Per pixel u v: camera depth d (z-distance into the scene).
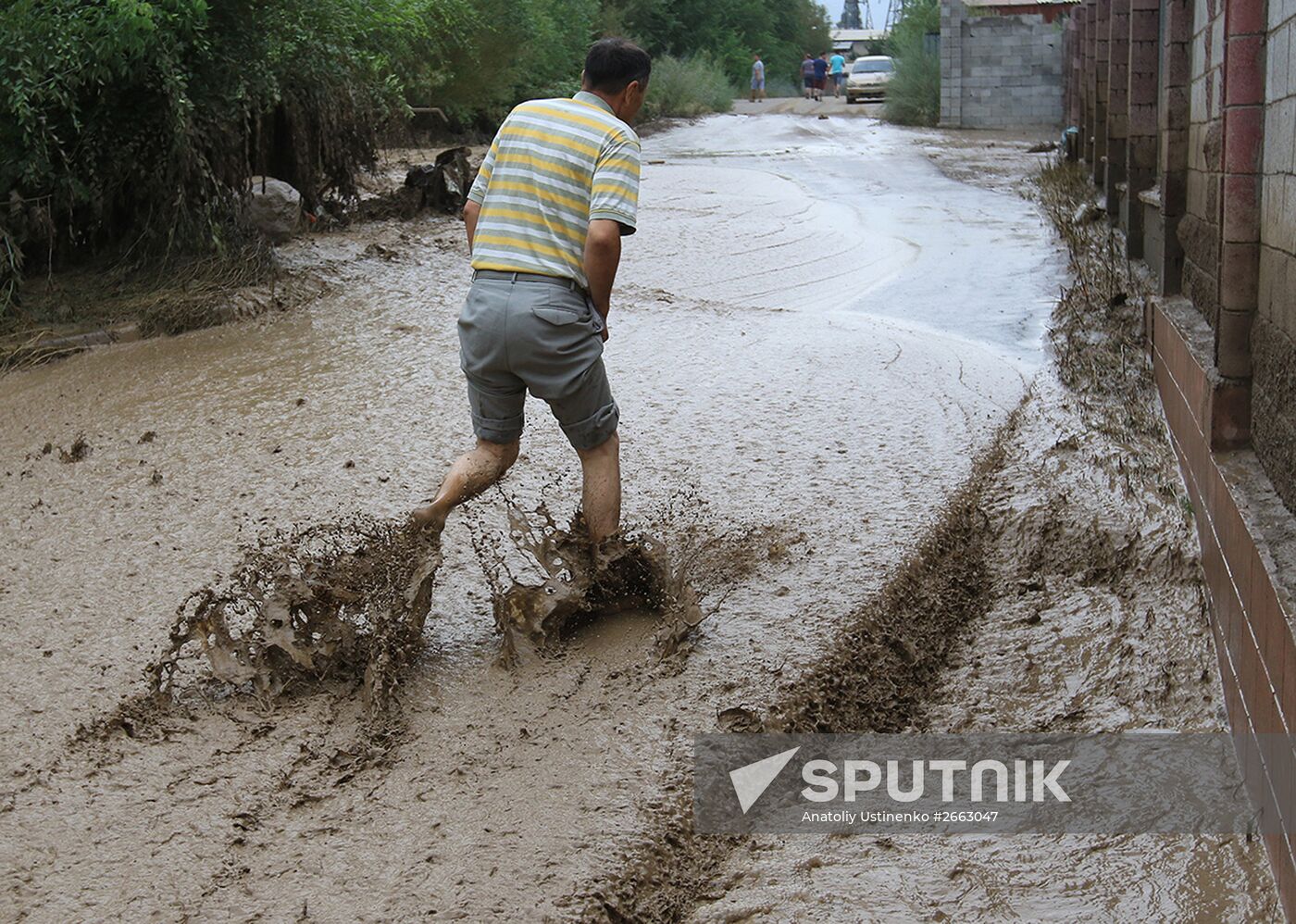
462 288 10.86
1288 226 4.68
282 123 12.98
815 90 47.84
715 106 37.03
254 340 9.26
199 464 6.63
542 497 6.03
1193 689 4.84
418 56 18.55
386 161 17.28
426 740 4.18
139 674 4.54
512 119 4.70
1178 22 7.99
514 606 4.68
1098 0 16.02
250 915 3.37
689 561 5.16
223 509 6.01
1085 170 18.50
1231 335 5.38
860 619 4.96
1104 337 9.23
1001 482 6.50
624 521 5.78
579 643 4.77
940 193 17.89
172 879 3.51
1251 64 5.19
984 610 5.51
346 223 13.74
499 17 24.05
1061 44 30.11
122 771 4.00
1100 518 6.06
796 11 64.62
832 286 11.64
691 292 11.30
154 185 10.64
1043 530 6.02
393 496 6.09
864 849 3.90
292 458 6.67
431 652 4.71
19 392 8.12
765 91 46.62
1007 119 30.73
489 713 4.32
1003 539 6.01
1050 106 30.52
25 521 5.94
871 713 4.65
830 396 7.66
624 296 10.73
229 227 10.84
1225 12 5.37
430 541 4.67
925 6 32.66
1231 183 5.27
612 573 4.86
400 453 6.70
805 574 5.31
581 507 5.10
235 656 4.44
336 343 9.05
